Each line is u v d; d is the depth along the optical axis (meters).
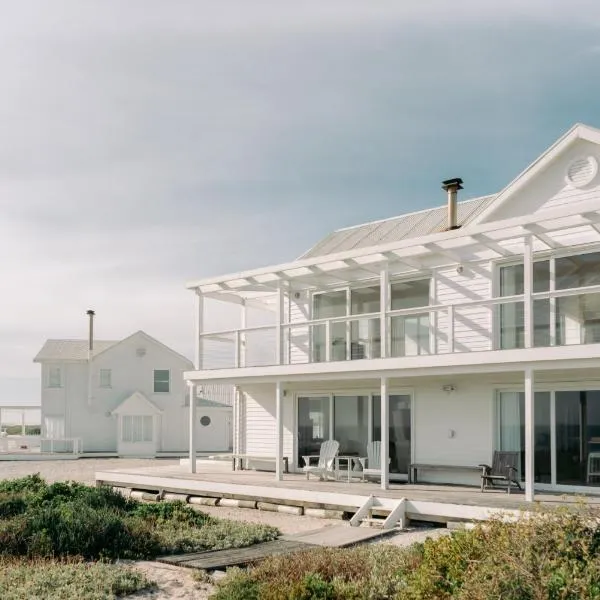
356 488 14.77
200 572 9.26
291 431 19.16
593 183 14.48
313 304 19.25
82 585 8.51
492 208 15.76
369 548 9.73
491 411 15.45
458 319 16.19
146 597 8.45
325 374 15.92
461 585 6.11
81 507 12.01
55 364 38.41
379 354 17.61
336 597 7.08
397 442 17.05
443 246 14.50
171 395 39.16
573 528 6.38
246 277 17.88
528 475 12.62
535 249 14.81
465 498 13.03
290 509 15.03
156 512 12.80
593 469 13.81
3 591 8.29
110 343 40.66
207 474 18.34
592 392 13.98
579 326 14.22
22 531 10.60
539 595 5.45
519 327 15.26
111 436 38.38
